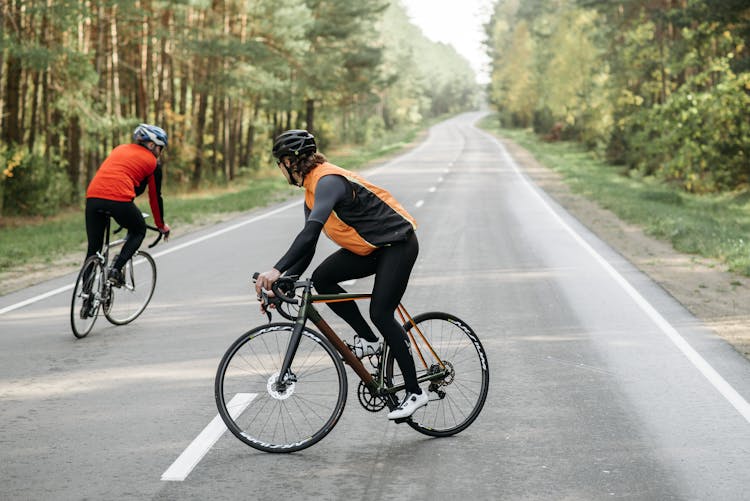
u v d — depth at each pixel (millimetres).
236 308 9570
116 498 4184
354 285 11062
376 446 5031
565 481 4430
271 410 4980
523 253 14367
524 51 114562
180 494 4234
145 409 5758
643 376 6652
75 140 27516
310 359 4984
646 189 34594
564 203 25281
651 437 5168
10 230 19391
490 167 46594
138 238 8484
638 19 44844
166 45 35094
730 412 5688
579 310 9430
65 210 25578
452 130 126438
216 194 33750
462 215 21000
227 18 38469
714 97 27750
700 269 12719
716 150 28672
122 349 7574
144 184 8484
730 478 4465
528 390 6258
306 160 4727
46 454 4836
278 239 16438
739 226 20516
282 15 39500
